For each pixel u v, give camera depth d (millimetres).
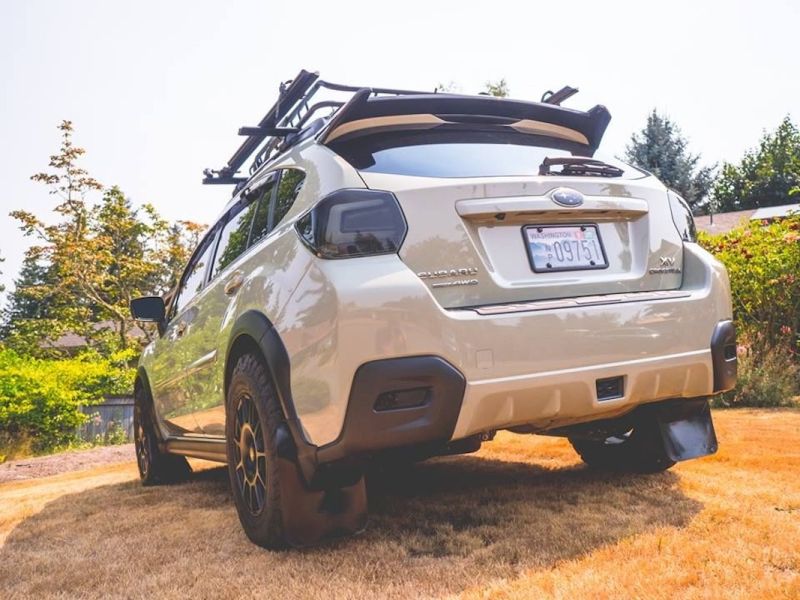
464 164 2750
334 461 2391
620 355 2582
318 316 2387
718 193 48906
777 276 6969
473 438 2764
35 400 12844
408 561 2467
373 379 2289
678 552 2340
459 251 2525
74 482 5523
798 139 47312
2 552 3125
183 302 4398
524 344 2438
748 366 6574
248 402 2834
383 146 2773
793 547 2352
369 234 2441
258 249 3057
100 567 2750
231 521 3354
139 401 5078
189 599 2285
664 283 2914
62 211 23984
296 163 2996
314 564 2502
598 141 3350
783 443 4156
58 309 25391
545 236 2701
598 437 3484
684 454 3209
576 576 2170
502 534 2719
